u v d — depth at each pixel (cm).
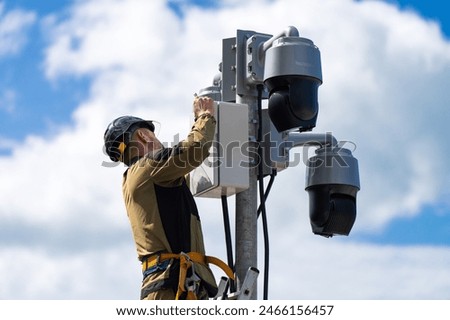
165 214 1003
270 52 1042
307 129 1052
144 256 1002
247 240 1046
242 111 1055
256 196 1067
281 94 1034
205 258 1014
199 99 1023
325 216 1156
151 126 1088
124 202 1041
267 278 1045
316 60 1045
